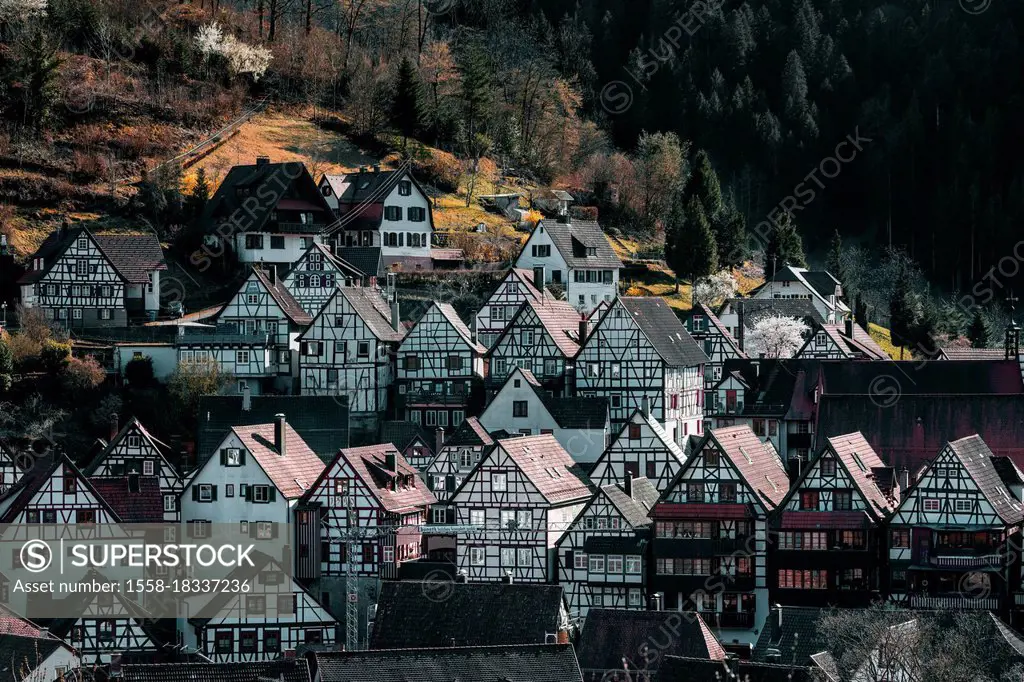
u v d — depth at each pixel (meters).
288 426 184.25
